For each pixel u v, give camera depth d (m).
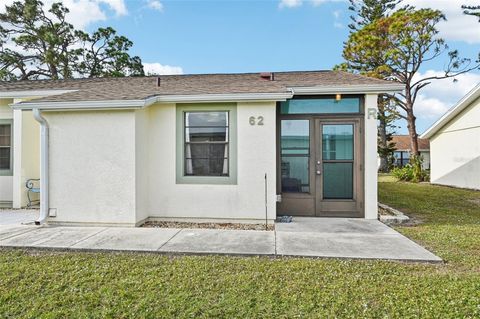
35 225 6.08
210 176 6.60
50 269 3.73
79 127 6.17
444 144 14.91
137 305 2.87
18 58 20.73
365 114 6.67
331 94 6.72
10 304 2.92
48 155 6.25
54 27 21.02
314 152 6.85
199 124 6.64
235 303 2.90
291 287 3.22
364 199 6.70
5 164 8.55
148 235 5.25
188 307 2.84
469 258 4.08
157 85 8.06
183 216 6.61
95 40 22.59
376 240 4.90
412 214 7.45
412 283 3.30
